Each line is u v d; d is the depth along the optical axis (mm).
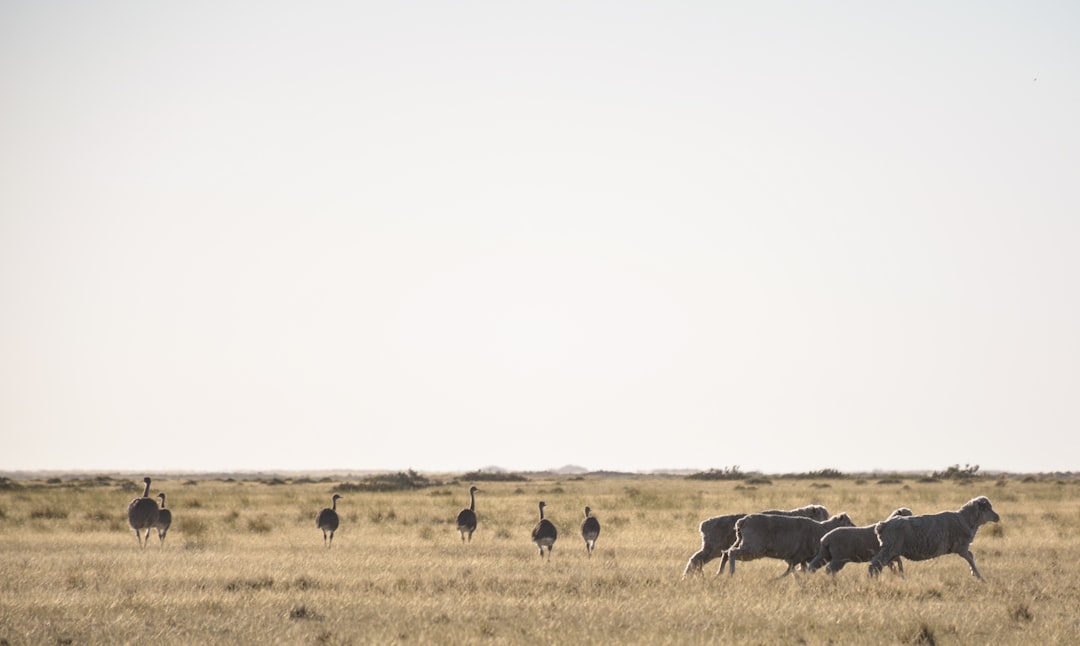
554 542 112938
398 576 87312
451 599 74062
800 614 67625
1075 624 67125
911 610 69188
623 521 156000
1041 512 171750
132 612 68125
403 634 62031
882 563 86062
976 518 87688
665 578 85438
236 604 71438
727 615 67375
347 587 80250
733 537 91250
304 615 68375
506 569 93875
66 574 87375
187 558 101250
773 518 88438
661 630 63344
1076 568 95688
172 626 64250
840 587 79000
